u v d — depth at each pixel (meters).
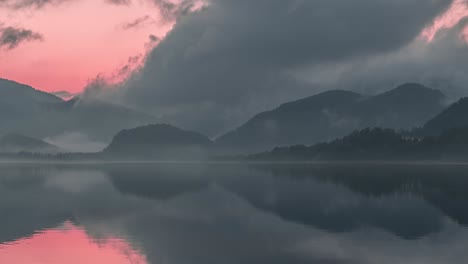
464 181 193.75
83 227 80.25
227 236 72.50
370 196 132.38
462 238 70.19
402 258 58.00
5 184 189.88
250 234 74.12
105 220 88.25
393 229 78.19
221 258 58.78
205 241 68.56
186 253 61.06
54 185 183.62
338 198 126.88
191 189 160.25
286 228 79.75
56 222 85.75
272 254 60.50
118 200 124.44
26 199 127.25
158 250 62.66
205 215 95.25
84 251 62.12
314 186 170.88
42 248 63.88
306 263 56.22
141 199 126.62
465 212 99.00
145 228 79.56
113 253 61.19
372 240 68.94
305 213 97.81
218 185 179.12
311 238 70.56
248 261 57.12
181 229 78.50
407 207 107.25
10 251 62.12
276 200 122.62
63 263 56.44
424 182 188.50
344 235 72.94
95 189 162.25
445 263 55.53
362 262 56.44
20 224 83.38
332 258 58.28
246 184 184.25
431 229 77.88
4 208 106.50
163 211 101.44
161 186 176.00
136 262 57.12
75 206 110.44
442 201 119.25
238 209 104.56
